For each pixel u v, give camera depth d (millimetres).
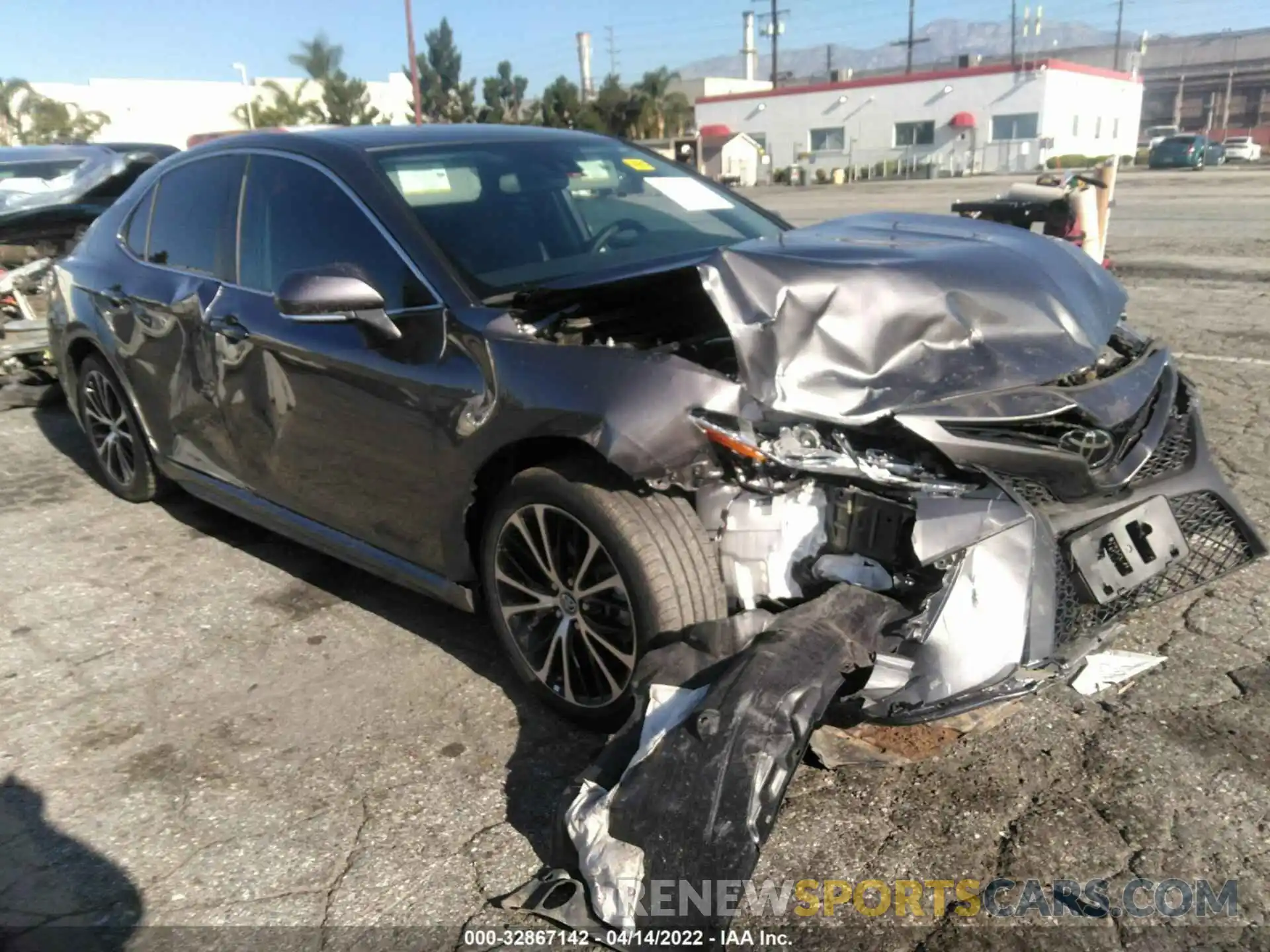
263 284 3689
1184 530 2895
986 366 2648
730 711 2256
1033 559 2436
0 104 37938
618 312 3250
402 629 3691
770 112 47062
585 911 2256
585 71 62375
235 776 2893
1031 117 40469
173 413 4277
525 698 3188
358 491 3385
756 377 2574
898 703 2367
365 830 2639
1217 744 2744
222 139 4230
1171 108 87062
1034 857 2400
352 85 39094
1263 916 2203
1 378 7051
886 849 2453
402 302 3150
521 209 3518
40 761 3014
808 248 2982
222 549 4523
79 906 2436
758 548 2672
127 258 4516
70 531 4809
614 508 2654
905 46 83375
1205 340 7020
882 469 2502
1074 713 2914
